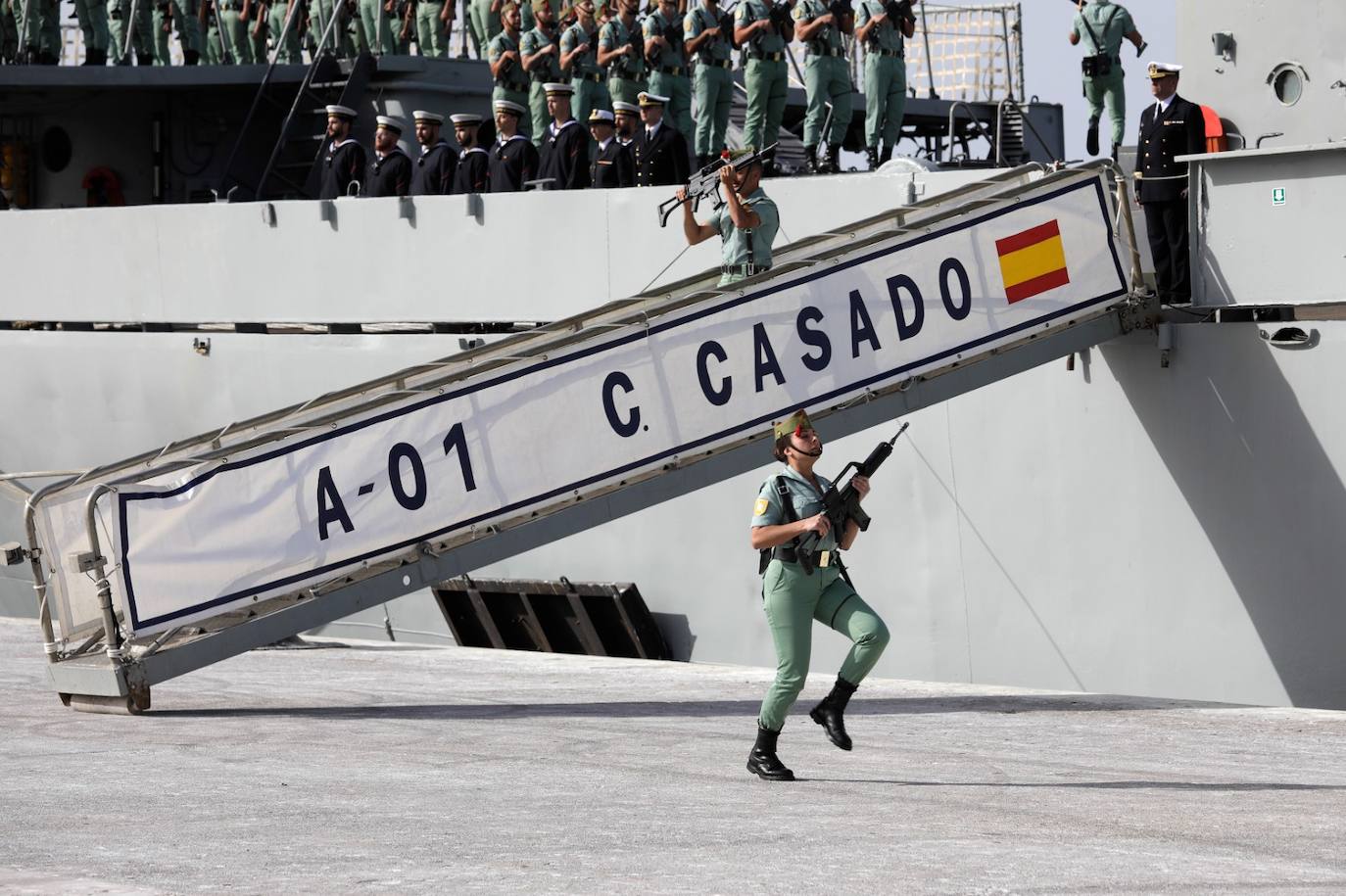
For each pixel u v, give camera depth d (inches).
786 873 311.1
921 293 661.3
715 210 690.2
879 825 367.2
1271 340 687.1
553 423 616.4
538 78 1081.4
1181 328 708.0
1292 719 566.6
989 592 775.1
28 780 432.1
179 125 1216.8
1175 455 716.0
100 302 1119.6
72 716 567.8
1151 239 738.2
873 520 808.3
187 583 578.2
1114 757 486.3
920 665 800.3
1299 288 680.4
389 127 994.7
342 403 667.4
